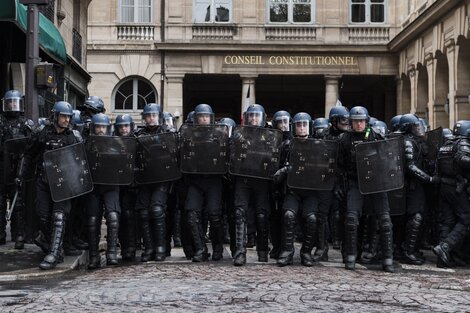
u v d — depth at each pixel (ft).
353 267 31.30
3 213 37.06
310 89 122.52
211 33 112.88
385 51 111.04
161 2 112.88
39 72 39.50
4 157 35.70
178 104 112.68
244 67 112.16
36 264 31.42
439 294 24.76
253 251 38.83
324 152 31.14
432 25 90.27
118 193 32.63
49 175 30.35
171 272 29.60
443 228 34.14
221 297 23.53
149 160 32.65
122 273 29.58
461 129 33.60
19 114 36.47
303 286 25.91
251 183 32.17
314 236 32.01
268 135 31.89
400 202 33.76
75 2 80.79
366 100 124.47
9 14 42.22
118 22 112.68
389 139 30.76
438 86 90.68
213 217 33.19
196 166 32.07
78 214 35.94
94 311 21.39
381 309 21.81
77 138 31.37
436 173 34.24
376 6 112.78
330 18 112.37
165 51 112.57
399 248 35.70
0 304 22.71
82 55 83.15
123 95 113.80
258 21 112.68
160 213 33.22
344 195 31.78
